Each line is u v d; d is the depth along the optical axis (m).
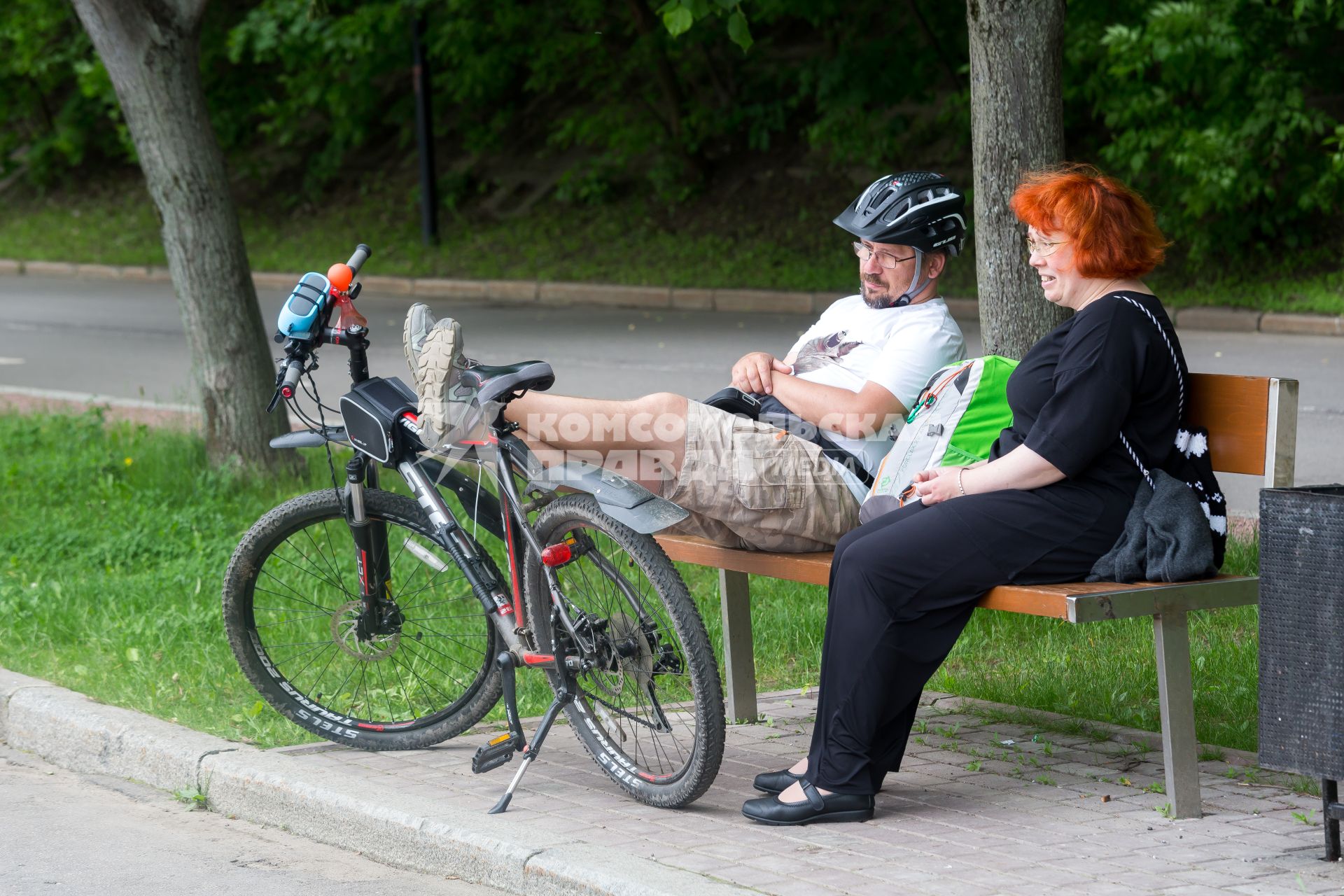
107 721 5.74
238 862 4.75
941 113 22.95
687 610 4.77
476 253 26.67
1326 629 4.20
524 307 23.36
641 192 27.33
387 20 26.94
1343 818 4.25
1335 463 11.05
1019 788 5.05
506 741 5.10
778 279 22.67
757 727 5.95
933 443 5.09
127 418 13.24
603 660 5.00
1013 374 4.91
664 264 24.38
